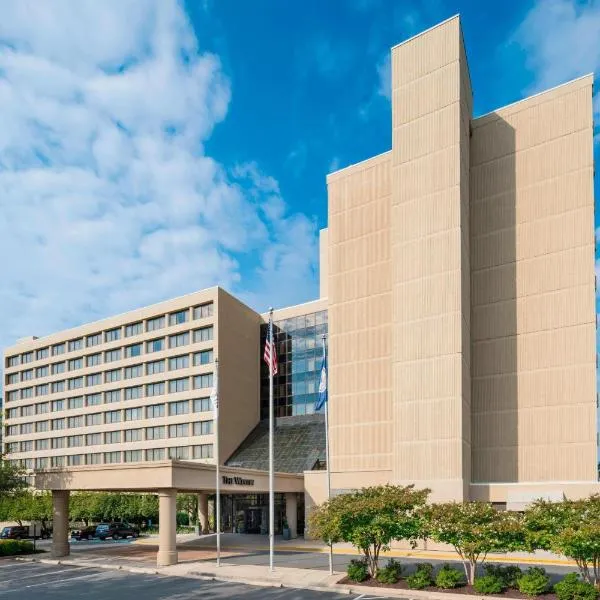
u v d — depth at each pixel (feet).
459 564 104.99
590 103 148.25
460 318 144.15
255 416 238.68
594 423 136.67
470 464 147.23
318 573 97.81
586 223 144.66
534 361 147.13
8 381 332.39
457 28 155.22
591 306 141.18
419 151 157.99
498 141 161.27
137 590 89.45
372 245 175.32
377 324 170.50
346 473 164.04
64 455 287.89
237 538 173.99
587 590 68.90
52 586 95.66
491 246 157.99
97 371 278.87
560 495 129.70
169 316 250.37
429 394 145.69
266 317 247.50
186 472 120.57
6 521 245.86
